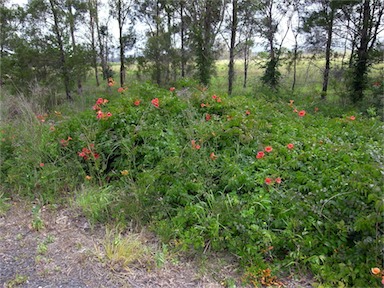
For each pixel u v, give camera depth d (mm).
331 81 10617
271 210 2836
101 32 15711
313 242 2533
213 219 2799
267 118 4746
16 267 2521
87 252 2682
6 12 12305
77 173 3920
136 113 4215
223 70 16984
